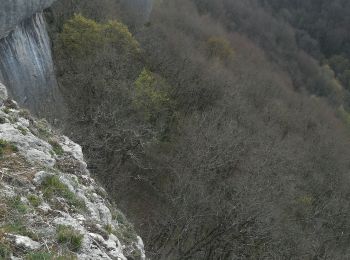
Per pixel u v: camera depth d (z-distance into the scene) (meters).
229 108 35.06
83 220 7.64
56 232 6.74
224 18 75.00
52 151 9.80
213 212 22.50
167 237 21.94
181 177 25.17
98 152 23.38
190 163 26.23
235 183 24.56
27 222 6.72
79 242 6.70
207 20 66.50
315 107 57.66
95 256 6.70
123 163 26.98
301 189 31.34
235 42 66.06
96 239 7.24
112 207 10.22
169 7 61.03
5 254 5.84
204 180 25.47
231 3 79.50
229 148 27.25
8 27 21.81
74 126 23.28
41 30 27.53
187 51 43.28
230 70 49.81
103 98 26.25
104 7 37.28
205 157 25.98
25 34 24.77
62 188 8.16
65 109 25.08
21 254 6.01
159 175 28.59
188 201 22.39
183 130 31.52
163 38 44.28
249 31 77.12
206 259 22.41
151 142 28.52
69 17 33.09
